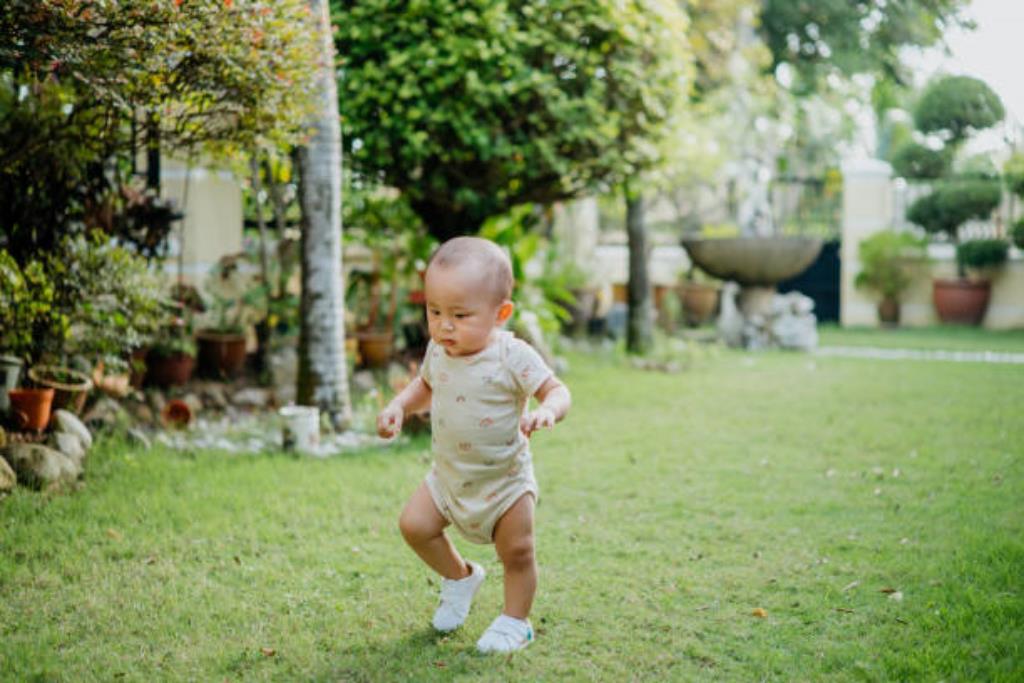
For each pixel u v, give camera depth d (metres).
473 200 7.63
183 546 3.62
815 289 17.92
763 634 2.87
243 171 5.62
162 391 6.52
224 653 2.68
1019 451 5.50
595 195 8.44
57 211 5.23
